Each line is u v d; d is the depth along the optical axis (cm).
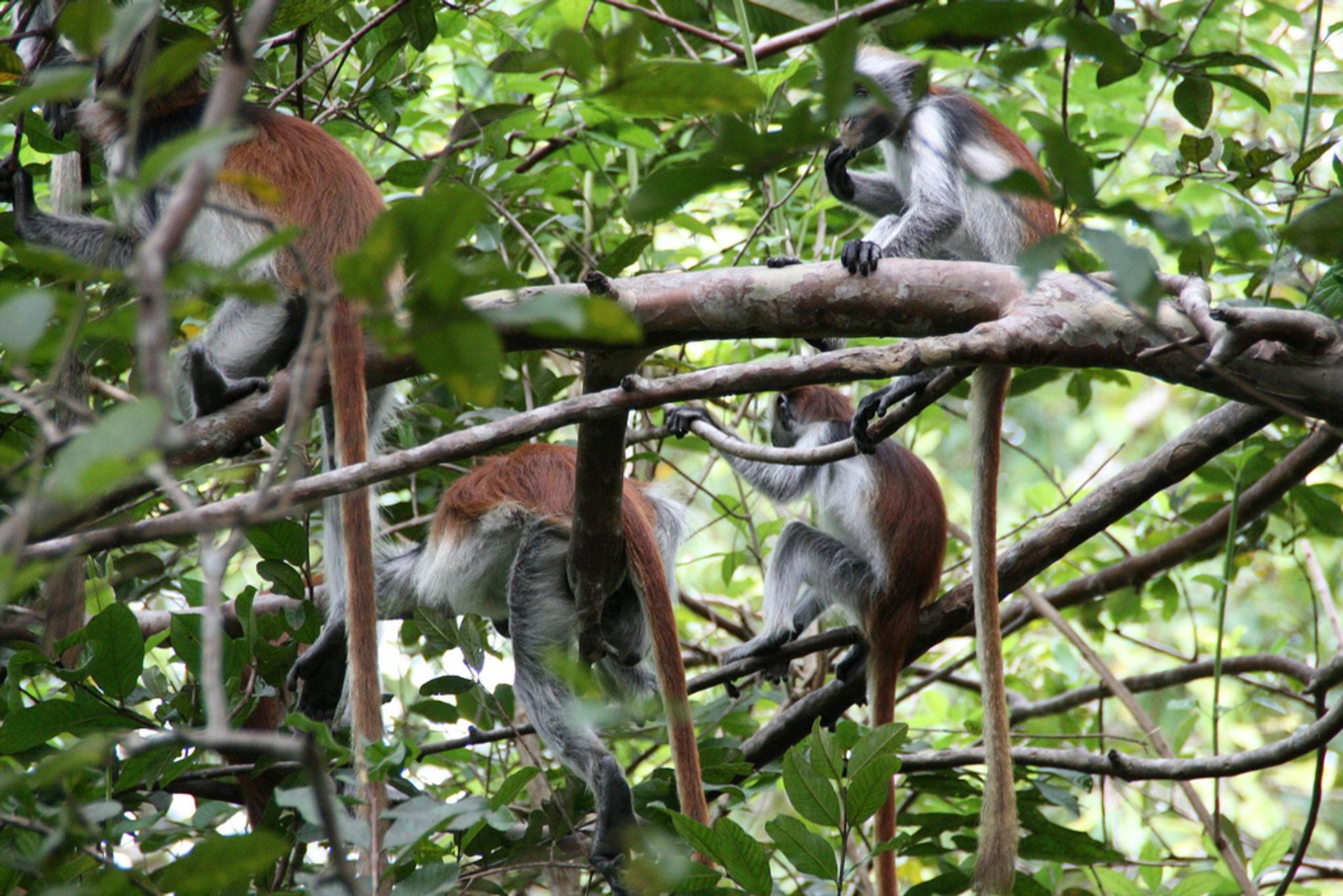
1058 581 1457
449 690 849
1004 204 1118
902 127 347
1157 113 1705
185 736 344
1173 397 2248
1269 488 1095
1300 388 741
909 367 704
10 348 291
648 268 1313
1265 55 1330
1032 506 1395
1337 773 1550
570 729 927
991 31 350
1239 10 1412
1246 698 1418
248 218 356
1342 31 916
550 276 1077
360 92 1123
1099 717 1165
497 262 309
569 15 1125
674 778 934
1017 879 962
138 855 888
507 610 1091
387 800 736
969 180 371
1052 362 755
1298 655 1500
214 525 345
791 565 1269
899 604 1195
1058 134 366
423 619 857
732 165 373
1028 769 1062
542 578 1034
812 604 1316
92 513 673
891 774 698
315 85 1173
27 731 712
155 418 268
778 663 1168
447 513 1100
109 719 727
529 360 1220
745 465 1409
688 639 1484
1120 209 357
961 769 1116
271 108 999
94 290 908
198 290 426
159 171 296
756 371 667
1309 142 1157
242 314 877
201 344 843
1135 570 1259
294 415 328
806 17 1138
